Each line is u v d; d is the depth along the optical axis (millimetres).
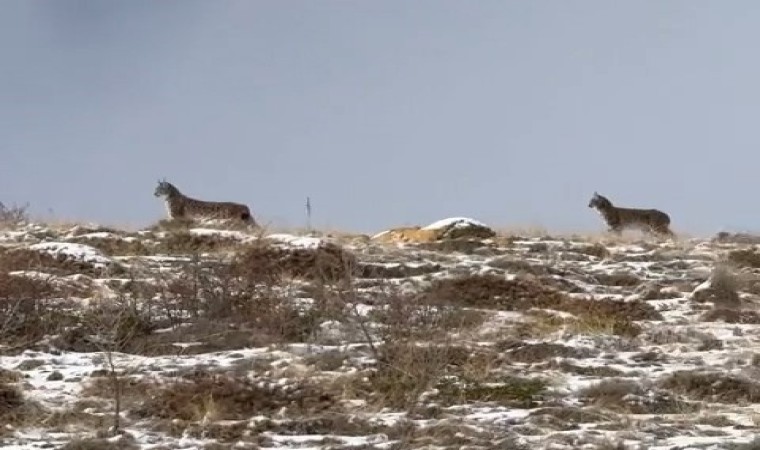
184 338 54562
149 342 53750
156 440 37094
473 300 65125
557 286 70250
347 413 41500
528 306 64812
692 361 52312
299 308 58844
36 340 54000
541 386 45531
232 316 57688
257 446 36344
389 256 78250
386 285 66875
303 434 38719
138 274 67562
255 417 40438
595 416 41250
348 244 83375
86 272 68062
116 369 47344
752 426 40344
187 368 47594
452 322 57219
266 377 45906
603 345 55500
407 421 39594
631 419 40938
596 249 88500
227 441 37469
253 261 68062
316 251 69625
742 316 65438
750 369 49688
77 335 54344
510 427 39156
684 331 59812
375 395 43844
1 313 55688
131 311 56344
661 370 49781
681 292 73125
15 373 46312
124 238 81188
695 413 42844
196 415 40750
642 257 87000
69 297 60875
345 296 61562
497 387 45188
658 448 35688
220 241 80250
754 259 86625
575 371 49250
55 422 39531
